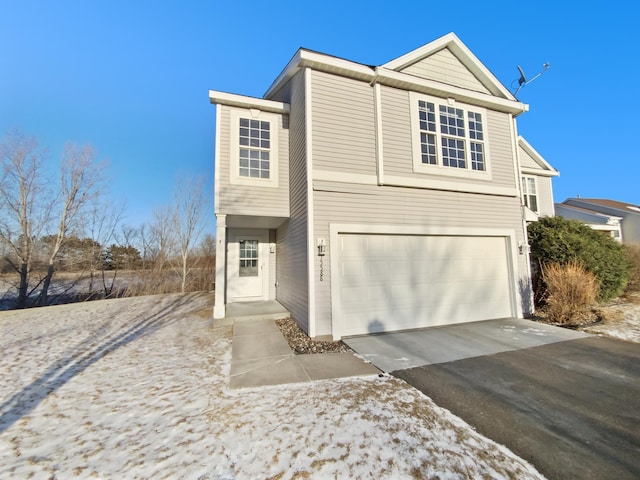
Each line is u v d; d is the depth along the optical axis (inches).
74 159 591.8
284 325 254.2
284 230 316.8
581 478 76.0
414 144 256.7
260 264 356.5
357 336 224.4
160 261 686.5
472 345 199.6
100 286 623.5
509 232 290.7
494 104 291.3
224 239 271.0
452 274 265.9
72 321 311.0
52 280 573.6
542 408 114.0
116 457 87.1
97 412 115.1
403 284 246.5
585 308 260.1
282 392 130.0
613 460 83.0
